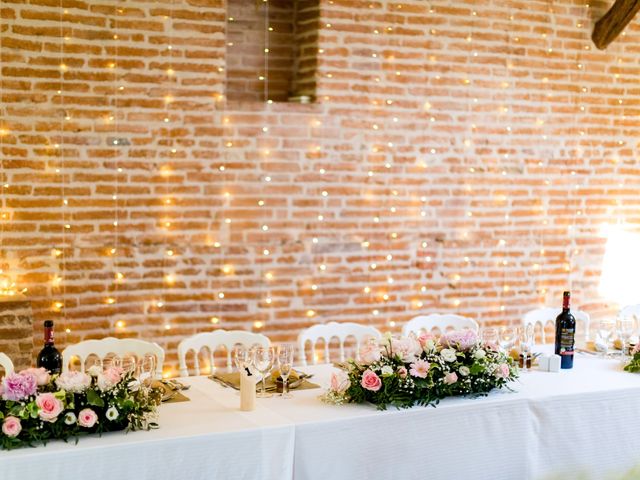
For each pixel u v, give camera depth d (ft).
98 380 9.66
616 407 12.37
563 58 20.33
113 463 9.34
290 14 18.48
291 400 11.36
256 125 17.40
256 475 10.12
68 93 16.03
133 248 16.70
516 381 12.57
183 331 17.22
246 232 17.53
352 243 18.51
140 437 9.62
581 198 20.92
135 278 16.76
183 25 16.67
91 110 16.20
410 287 19.19
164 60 16.60
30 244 16.02
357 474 10.77
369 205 18.58
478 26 19.27
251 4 17.99
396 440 10.96
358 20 18.10
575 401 12.07
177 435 9.73
